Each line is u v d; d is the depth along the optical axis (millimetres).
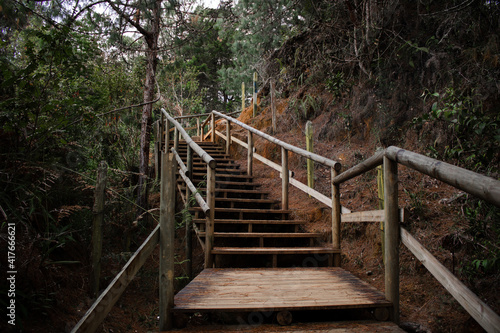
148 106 5930
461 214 3074
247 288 2436
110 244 3900
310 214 4145
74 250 3100
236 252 3143
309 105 6621
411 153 1989
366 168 2639
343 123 5684
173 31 6031
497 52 3709
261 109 8078
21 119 2484
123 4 5094
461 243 2746
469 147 3338
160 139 7141
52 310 2213
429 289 2654
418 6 4543
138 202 5562
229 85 14984
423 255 2018
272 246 3883
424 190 3625
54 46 2689
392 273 2199
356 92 5738
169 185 2031
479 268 2484
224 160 6668
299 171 5539
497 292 2281
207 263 3105
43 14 3461
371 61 5473
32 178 2531
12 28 2938
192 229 4164
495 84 3639
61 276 2623
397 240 2238
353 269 3285
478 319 1579
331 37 6324
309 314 2434
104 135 5641
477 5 3891
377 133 4969
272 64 8094
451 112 3275
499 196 1254
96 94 5027
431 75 4547
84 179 3369
